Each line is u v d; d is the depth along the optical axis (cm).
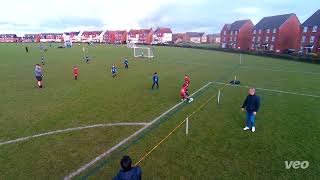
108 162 801
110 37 15212
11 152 857
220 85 2162
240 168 771
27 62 3738
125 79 2392
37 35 17862
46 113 1291
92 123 1152
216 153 866
